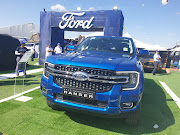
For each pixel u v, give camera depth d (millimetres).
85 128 2502
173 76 10180
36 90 4566
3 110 2988
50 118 2766
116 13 10680
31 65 11648
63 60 2459
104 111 2203
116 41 3658
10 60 8789
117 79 2178
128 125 2676
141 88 2363
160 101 4277
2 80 5867
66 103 2398
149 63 11133
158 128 2664
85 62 2318
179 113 3441
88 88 2256
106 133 2391
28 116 2793
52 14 11891
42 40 12273
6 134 2182
